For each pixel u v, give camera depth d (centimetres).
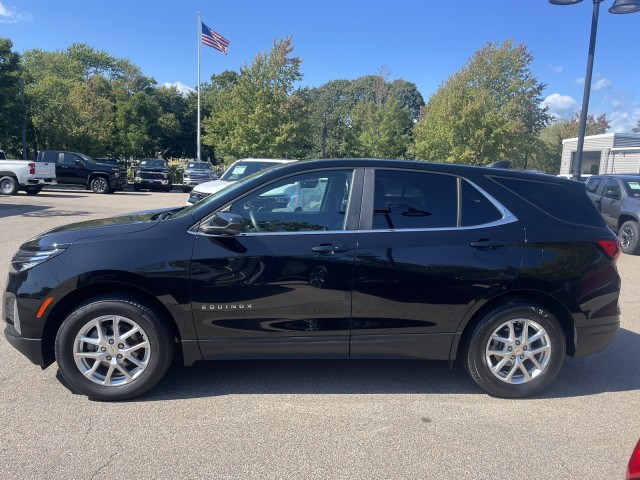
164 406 355
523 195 388
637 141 2930
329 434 323
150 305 356
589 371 442
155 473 277
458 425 339
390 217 372
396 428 333
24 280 350
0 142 3294
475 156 3134
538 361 383
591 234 386
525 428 338
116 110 4338
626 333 551
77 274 343
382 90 5150
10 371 404
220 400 366
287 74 3103
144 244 352
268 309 358
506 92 3334
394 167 384
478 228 375
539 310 375
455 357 381
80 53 5659
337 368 434
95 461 287
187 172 3064
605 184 1218
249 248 356
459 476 282
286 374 418
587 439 326
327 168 381
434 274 364
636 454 195
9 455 290
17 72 2995
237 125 3153
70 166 2378
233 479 274
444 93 3534
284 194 374
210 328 358
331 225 369
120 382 358
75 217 1368
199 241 356
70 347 350
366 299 362
